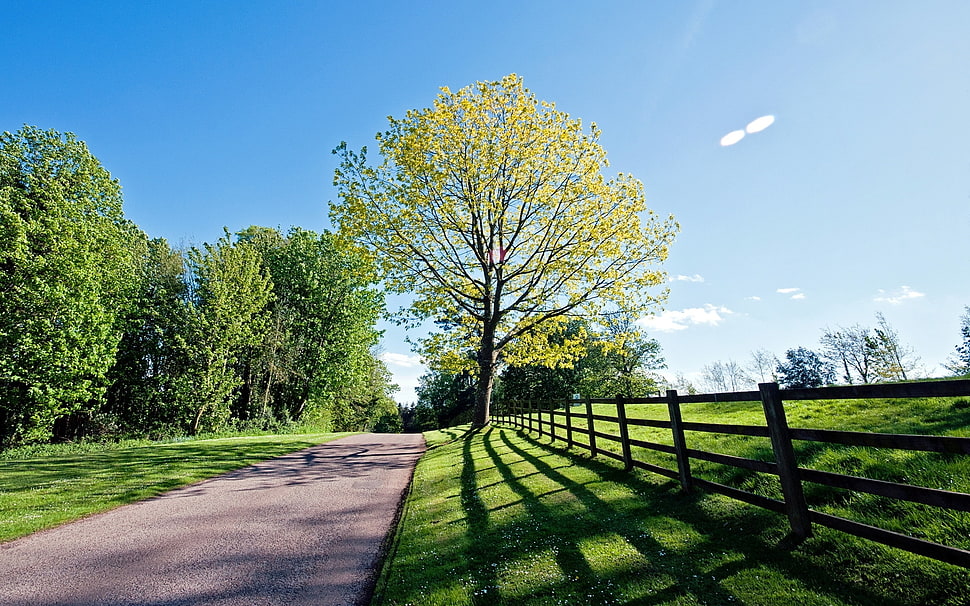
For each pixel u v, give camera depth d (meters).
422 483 9.80
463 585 4.31
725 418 13.01
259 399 38.25
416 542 5.79
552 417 13.27
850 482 3.72
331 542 6.27
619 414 8.30
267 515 7.84
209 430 30.67
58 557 5.93
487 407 19.72
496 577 4.38
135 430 30.00
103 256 24.84
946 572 3.18
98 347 23.59
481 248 19.48
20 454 19.30
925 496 3.15
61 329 21.73
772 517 4.71
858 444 3.63
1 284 20.66
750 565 3.90
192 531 6.99
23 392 21.48
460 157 17.62
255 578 5.06
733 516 5.01
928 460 4.85
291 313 36.94
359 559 5.57
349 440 23.95
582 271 17.97
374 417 62.31
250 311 33.06
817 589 3.36
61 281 21.95
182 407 29.34
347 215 17.89
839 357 51.25
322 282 38.53
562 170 18.25
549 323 19.56
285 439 24.09
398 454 16.48
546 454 10.91
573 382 41.72
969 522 3.60
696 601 3.47
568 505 6.41
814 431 4.11
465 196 18.38
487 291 19.59
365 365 43.78
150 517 7.91
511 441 14.62
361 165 17.97
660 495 6.29
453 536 5.80
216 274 31.06
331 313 38.69
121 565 5.58
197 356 30.28
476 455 12.62
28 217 22.00
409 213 17.31
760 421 11.39
